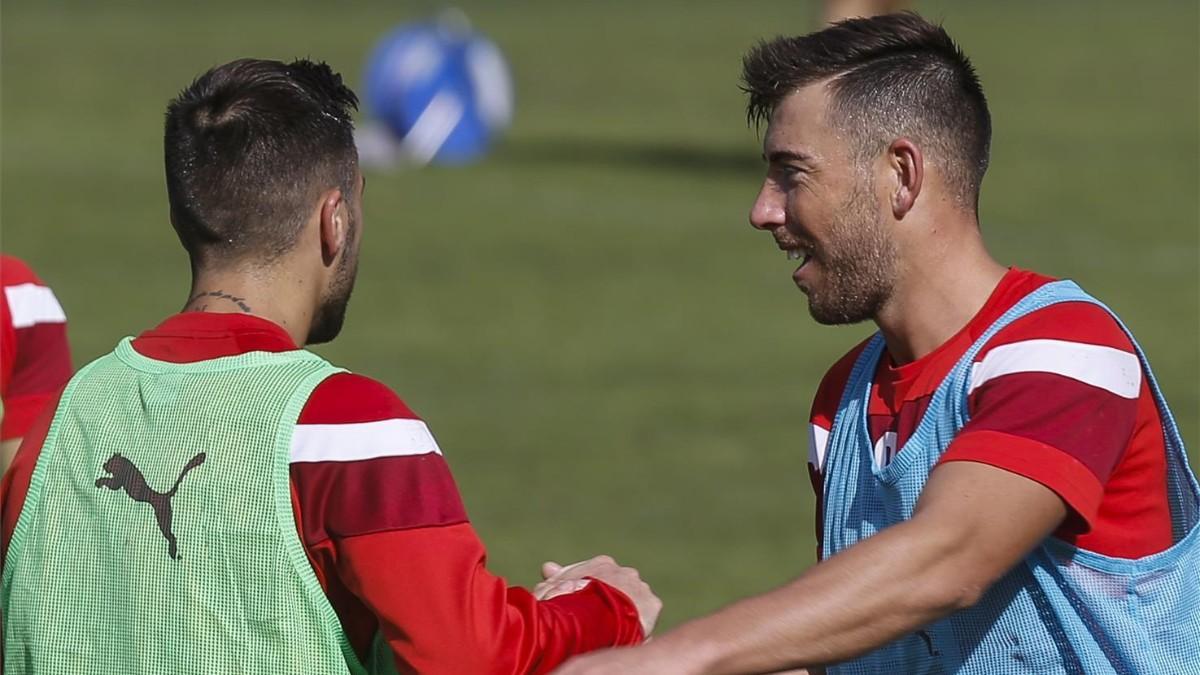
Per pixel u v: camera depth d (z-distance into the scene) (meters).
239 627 9.53
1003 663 10.10
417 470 9.58
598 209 59.94
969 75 10.45
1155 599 10.00
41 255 50.03
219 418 9.73
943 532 8.98
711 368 38.41
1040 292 10.15
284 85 10.43
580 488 29.50
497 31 127.81
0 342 14.84
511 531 27.02
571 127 81.62
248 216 10.23
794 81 10.38
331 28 125.12
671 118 85.19
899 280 10.38
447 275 48.53
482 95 72.50
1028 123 81.50
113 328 41.00
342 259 10.58
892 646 10.48
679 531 27.20
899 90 10.25
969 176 10.38
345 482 9.48
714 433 33.12
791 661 8.77
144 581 9.67
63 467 10.09
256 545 9.51
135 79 94.38
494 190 63.47
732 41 122.06
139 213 57.12
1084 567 9.88
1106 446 9.45
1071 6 155.75
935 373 10.24
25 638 10.02
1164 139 76.19
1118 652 9.95
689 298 46.06
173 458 9.73
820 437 11.18
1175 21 140.50
